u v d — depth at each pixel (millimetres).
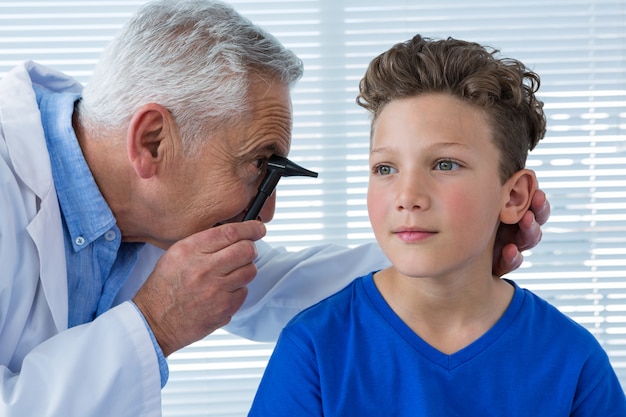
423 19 1726
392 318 903
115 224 1045
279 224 1740
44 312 1027
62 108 1055
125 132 989
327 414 875
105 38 1714
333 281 1197
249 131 978
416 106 841
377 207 848
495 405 875
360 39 1727
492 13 1731
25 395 899
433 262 820
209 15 997
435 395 869
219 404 1757
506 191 896
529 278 1765
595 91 1743
